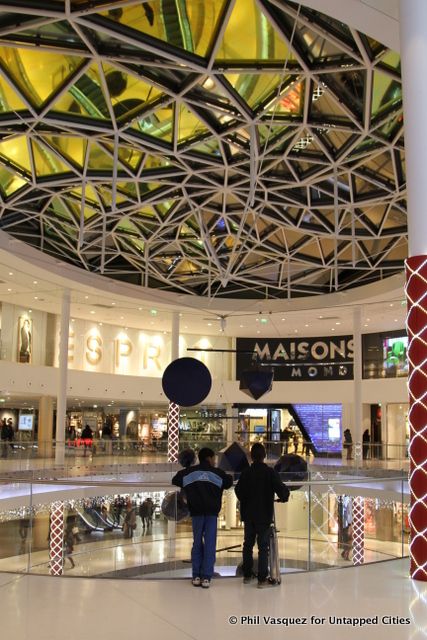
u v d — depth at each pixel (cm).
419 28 1102
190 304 4541
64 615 823
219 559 1098
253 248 3778
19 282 3866
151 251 4000
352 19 1345
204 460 1027
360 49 1859
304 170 2883
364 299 4109
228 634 747
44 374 4522
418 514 1059
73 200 3128
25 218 3306
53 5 1767
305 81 2152
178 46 1958
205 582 973
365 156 2655
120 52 2009
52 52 1945
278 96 2145
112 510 1585
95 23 1842
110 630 762
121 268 4369
